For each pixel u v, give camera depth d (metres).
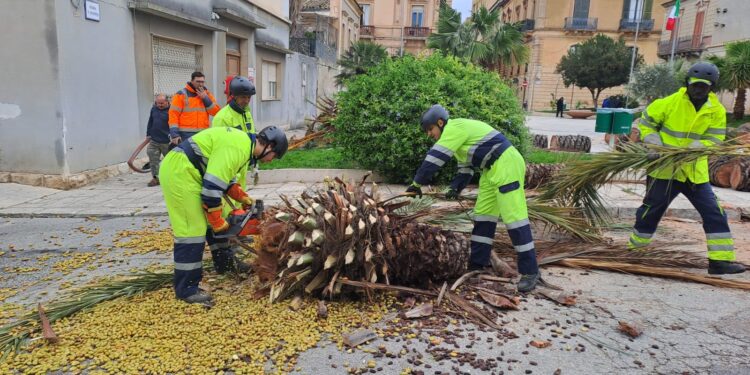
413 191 4.29
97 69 9.38
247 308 3.79
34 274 4.84
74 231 6.38
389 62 9.65
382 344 3.37
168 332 3.43
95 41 9.28
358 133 8.83
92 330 3.47
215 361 3.12
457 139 4.22
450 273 4.25
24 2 8.33
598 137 19.84
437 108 4.42
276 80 19.81
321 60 27.28
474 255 4.61
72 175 8.82
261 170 9.41
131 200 7.97
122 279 4.46
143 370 3.05
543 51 46.91
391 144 8.45
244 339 3.35
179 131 8.22
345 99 9.31
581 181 5.42
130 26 10.31
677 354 3.30
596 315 3.86
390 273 4.05
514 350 3.32
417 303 3.97
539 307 3.98
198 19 12.09
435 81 8.70
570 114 37.19
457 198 5.18
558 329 3.62
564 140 14.16
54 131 8.61
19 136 8.73
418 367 3.11
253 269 4.33
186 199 3.78
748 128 13.85
